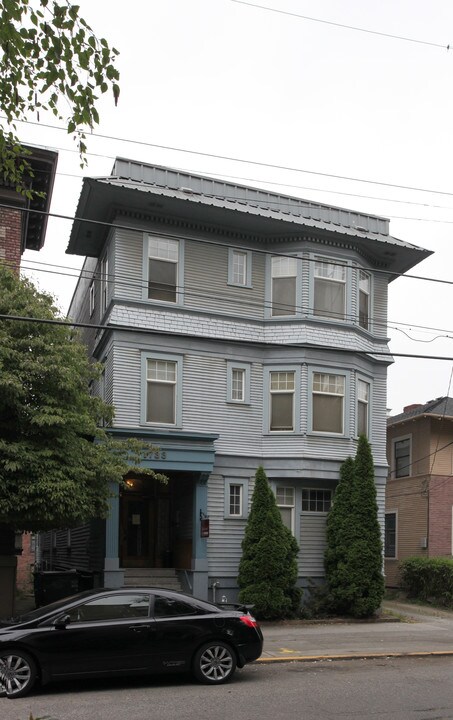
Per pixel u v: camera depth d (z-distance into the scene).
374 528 20.78
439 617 21.95
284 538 19.88
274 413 21.88
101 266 23.28
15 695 10.45
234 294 21.94
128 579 20.38
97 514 15.56
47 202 20.47
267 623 19.22
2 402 14.09
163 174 21.53
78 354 15.68
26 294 15.12
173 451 19.89
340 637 16.84
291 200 23.06
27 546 32.31
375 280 24.06
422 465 29.02
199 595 19.83
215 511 20.78
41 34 6.97
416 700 10.49
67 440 14.68
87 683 11.45
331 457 21.64
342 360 22.25
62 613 11.01
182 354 21.00
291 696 10.64
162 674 11.93
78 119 7.34
